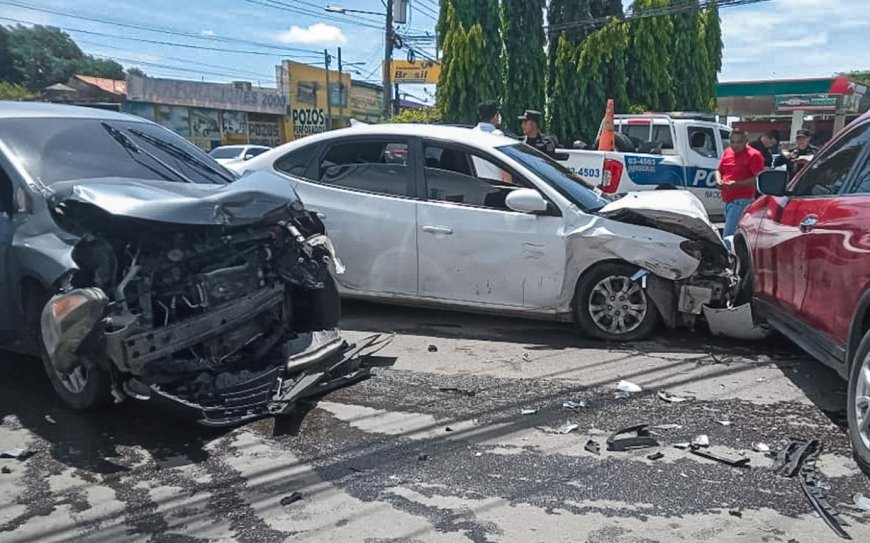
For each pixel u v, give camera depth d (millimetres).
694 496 3465
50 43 68562
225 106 37812
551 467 3777
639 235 5684
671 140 13875
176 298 4238
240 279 4430
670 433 4191
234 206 4230
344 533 3176
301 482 3650
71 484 3664
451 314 6887
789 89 29984
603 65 22188
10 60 65438
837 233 4105
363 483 3629
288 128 42656
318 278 4848
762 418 4391
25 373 5320
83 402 4473
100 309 3914
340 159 6602
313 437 4176
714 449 3959
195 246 4207
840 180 4516
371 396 4793
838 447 3992
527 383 5016
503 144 6398
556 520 3262
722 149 13883
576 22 22656
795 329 4727
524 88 22125
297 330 5184
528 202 5844
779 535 3125
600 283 5895
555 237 5852
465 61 21203
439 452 3967
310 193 6547
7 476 3758
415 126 6562
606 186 12820
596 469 3750
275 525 3250
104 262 4062
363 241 6352
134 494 3555
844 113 28234
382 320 6695
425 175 6281
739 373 5199
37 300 4543
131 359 3945
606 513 3318
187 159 5492
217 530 3221
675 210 5680
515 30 21953
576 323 6016
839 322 4031
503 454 3936
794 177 5340
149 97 34000
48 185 4676
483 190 6121
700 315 6066
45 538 3166
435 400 4715
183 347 4133
